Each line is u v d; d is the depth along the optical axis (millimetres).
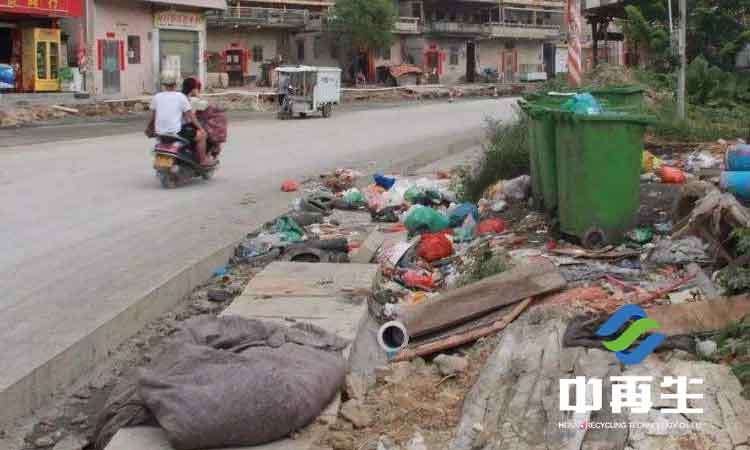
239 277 8500
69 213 11055
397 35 72125
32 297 7066
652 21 26047
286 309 6484
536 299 6363
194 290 8172
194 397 4363
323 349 5414
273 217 10922
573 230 7957
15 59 36156
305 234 10203
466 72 77562
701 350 5230
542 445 4355
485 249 8000
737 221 6754
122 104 35656
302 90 32625
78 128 27172
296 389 4527
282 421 4426
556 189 8734
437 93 56938
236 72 62688
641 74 22312
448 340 5977
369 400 5184
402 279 7871
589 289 6457
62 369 5723
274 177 14906
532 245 8195
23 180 13992
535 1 82625
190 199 12328
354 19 61938
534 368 5102
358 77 65188
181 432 4293
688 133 14711
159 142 13453
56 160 16938
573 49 17438
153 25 44594
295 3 66812
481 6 79000
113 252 8766
